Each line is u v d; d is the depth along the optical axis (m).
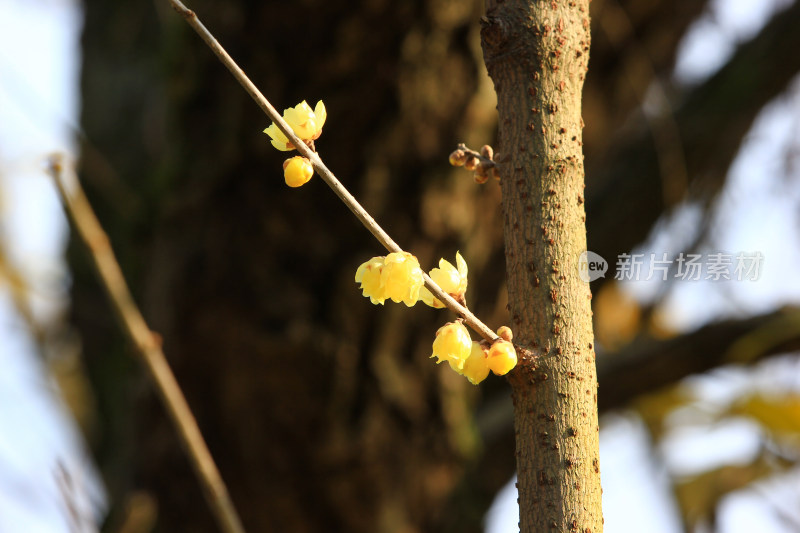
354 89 3.64
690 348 4.53
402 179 3.80
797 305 4.45
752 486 5.66
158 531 3.95
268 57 3.61
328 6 3.46
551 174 1.42
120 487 4.48
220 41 3.64
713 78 4.86
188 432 2.51
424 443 3.96
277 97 3.68
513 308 1.42
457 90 3.73
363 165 3.75
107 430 5.85
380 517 3.91
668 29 5.10
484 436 4.39
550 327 1.38
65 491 2.24
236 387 3.80
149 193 4.45
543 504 1.34
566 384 1.37
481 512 4.18
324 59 3.57
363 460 3.86
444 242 3.92
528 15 1.46
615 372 4.64
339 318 3.77
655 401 6.13
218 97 3.72
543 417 1.36
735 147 4.75
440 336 1.33
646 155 4.80
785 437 5.52
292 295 3.76
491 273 4.26
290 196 3.73
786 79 4.64
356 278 1.38
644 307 5.53
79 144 4.79
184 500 3.92
